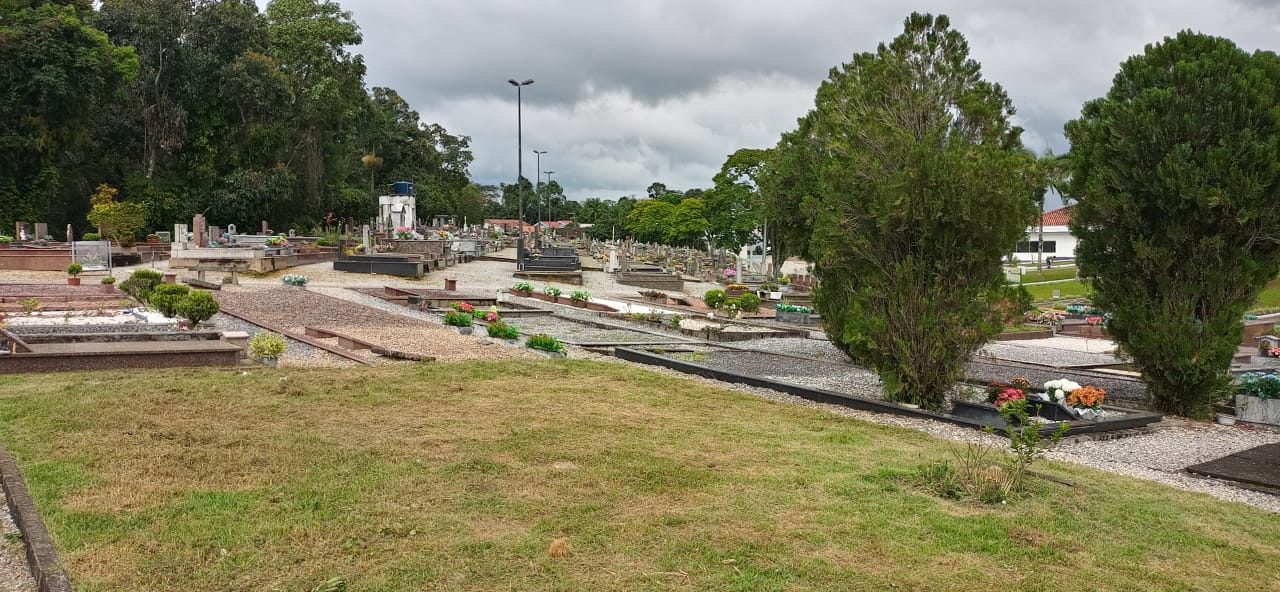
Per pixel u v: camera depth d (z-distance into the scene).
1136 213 12.69
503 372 13.36
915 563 5.36
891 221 11.77
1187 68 12.37
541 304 27.86
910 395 12.19
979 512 6.55
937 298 11.85
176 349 12.36
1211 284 12.46
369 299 24.91
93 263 30.28
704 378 14.62
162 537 5.28
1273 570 5.60
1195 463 9.48
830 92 16.91
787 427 10.20
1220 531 6.46
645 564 5.15
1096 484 7.79
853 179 12.28
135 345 13.00
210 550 5.12
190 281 25.09
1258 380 12.86
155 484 6.40
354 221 71.44
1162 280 12.79
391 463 7.34
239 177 54.53
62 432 7.92
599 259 60.94
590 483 6.97
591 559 5.20
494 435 8.71
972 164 11.48
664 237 91.25
